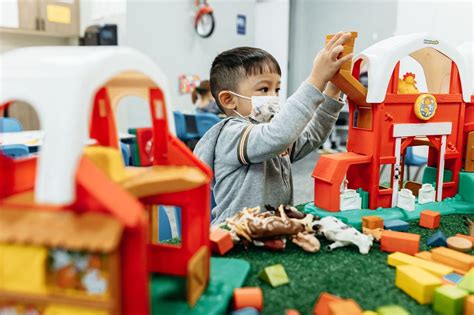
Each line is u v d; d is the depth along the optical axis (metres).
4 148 1.22
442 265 0.56
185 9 3.29
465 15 2.82
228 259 0.57
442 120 0.87
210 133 0.97
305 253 0.62
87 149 0.43
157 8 3.08
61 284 0.33
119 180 0.41
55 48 0.42
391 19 3.57
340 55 0.76
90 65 0.34
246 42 3.90
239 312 0.44
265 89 0.95
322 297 0.47
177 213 0.93
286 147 0.81
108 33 2.86
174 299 0.45
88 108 0.33
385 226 0.72
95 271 0.33
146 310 0.34
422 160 2.45
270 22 4.16
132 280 0.33
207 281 0.49
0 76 0.34
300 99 0.77
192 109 3.46
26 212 0.33
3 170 0.37
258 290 0.47
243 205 0.92
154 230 0.54
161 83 0.46
